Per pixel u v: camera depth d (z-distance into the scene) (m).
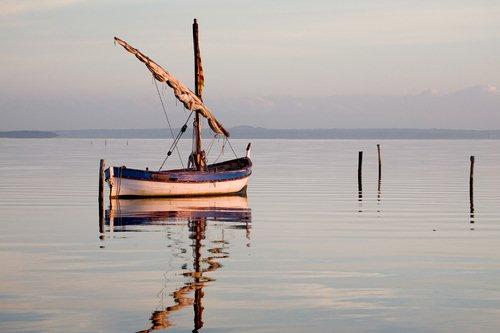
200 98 71.56
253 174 104.12
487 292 27.31
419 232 43.59
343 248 37.34
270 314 24.09
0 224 46.62
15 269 31.17
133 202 61.91
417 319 23.55
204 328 22.52
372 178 95.50
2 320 23.17
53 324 22.78
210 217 51.25
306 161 150.75
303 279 29.45
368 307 25.03
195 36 71.69
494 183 85.75
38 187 77.62
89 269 31.27
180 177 65.56
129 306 24.97
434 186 81.31
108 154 194.88
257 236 41.62
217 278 29.52
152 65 67.81
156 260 33.56
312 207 58.44
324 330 22.36
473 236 41.97
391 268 31.91
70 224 46.88
